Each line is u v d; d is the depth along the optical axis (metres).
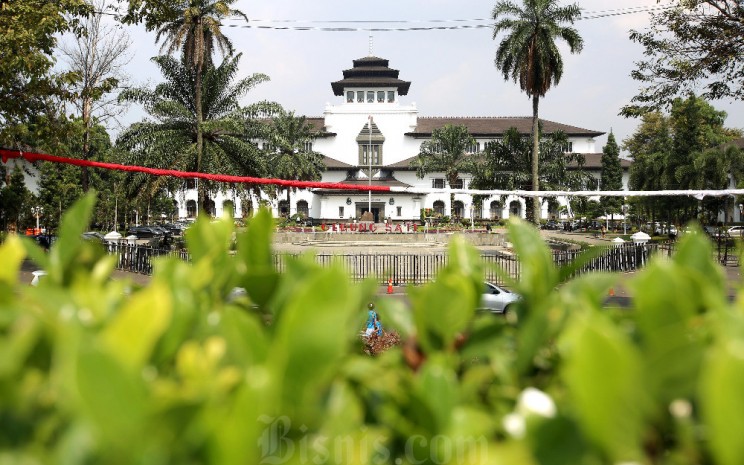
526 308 1.41
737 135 66.12
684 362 0.91
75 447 0.69
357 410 0.97
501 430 1.02
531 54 30.95
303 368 0.84
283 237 46.31
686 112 42.50
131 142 26.83
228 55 27.70
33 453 0.74
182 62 27.30
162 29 26.56
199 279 1.37
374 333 5.63
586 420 0.75
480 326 1.32
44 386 0.87
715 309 1.02
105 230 53.41
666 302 1.05
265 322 1.48
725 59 15.23
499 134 75.19
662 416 0.90
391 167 73.25
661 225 56.22
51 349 0.91
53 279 1.48
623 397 0.74
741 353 0.65
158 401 0.71
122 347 0.83
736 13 15.05
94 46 25.14
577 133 78.44
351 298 0.88
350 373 1.12
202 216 1.58
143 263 21.83
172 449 0.67
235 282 1.51
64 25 15.74
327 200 72.88
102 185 48.09
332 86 77.75
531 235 1.50
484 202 72.44
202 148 27.31
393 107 76.06
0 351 0.86
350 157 75.81
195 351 0.97
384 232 49.12
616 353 0.73
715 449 0.67
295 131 55.81
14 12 15.36
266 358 0.99
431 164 59.31
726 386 0.66
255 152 27.92
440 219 66.12
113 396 0.67
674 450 0.90
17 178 30.14
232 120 26.77
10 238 1.46
